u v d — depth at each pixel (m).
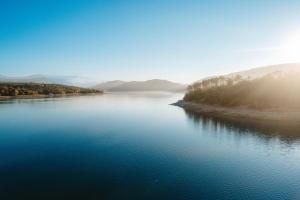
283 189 26.58
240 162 35.19
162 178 29.22
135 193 25.28
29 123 71.12
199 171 31.58
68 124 69.19
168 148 42.69
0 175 30.03
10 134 54.97
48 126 65.81
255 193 25.59
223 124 67.62
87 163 34.41
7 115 90.12
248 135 52.84
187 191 25.86
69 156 37.84
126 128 62.75
